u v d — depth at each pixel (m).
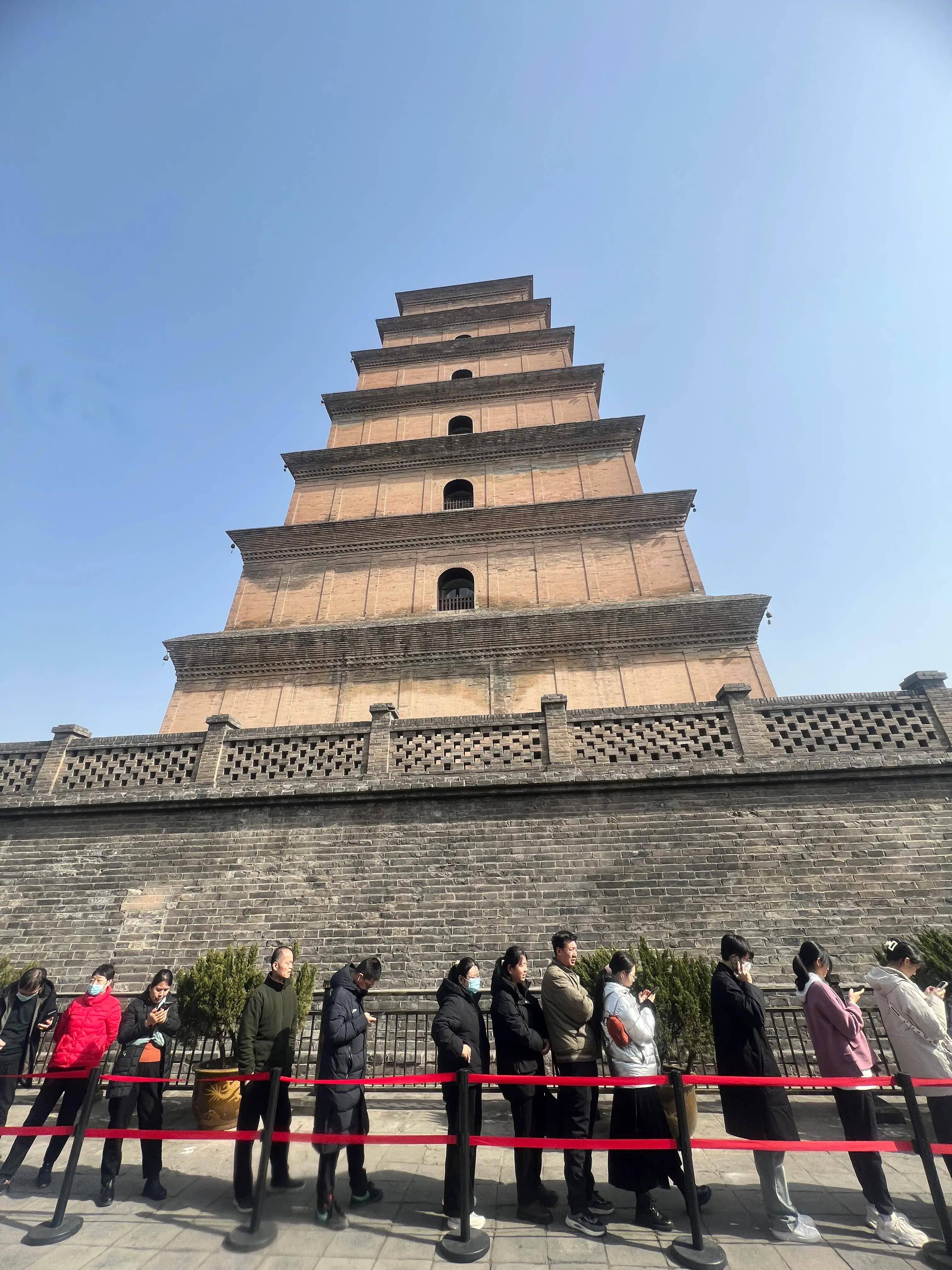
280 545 19.30
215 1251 4.59
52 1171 5.96
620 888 9.44
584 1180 4.83
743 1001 5.13
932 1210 5.03
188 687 16.50
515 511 18.80
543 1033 5.55
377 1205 5.24
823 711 10.38
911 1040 5.28
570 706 15.15
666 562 17.50
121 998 9.40
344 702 15.77
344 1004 5.51
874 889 9.05
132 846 10.64
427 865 9.95
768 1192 4.68
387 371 25.25
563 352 24.56
